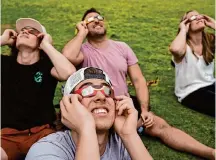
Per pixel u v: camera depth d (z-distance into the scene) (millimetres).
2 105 2842
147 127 3234
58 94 4109
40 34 3020
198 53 3861
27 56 2959
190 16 3881
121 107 1923
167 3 7703
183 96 3916
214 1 7750
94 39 3387
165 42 5773
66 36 5879
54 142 1845
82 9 7238
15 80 2895
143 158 1848
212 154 2984
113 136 1987
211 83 3840
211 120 3713
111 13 7047
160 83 4496
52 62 2957
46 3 7488
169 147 3201
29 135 2771
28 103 2844
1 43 3053
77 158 1699
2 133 2744
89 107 1887
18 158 2791
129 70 3492
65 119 1828
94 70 2002
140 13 7102
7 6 7145
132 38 5895
